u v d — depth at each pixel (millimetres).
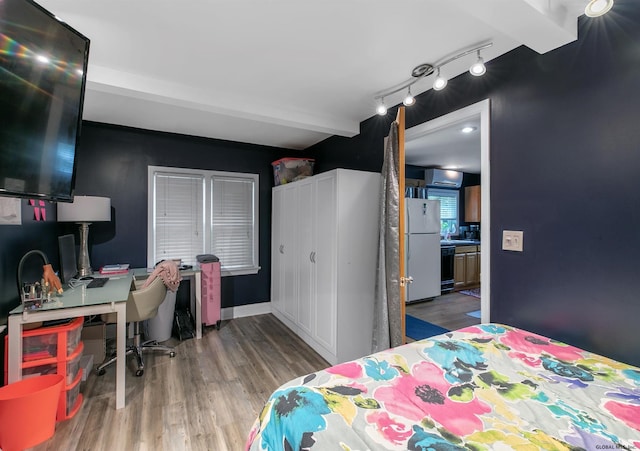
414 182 5082
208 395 2195
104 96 2494
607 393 1043
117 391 2014
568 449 775
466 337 1509
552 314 1604
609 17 1390
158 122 3191
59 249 2471
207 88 2377
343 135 3244
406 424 867
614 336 1380
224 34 1680
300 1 1415
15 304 1936
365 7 1456
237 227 4023
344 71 2098
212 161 3834
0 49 1123
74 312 1900
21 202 2021
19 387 1703
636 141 1311
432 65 1994
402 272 2127
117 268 3031
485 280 1924
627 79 1337
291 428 852
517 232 1758
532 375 1164
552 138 1603
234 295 3990
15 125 1237
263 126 3312
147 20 1555
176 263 3129
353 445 775
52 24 1335
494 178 1879
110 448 1669
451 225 6082
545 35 1447
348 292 2641
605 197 1409
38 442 1608
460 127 3043
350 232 2646
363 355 2727
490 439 810
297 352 2922
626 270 1343
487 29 1622
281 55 1896
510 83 1796
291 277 3502
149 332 3098
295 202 3393
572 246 1525
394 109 2711
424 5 1439
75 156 1641
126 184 3355
